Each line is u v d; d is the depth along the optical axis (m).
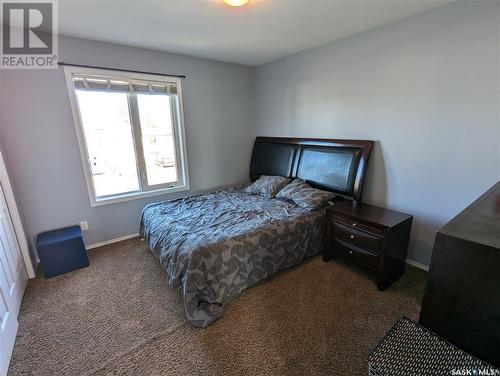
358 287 2.20
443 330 1.16
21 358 1.57
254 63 3.81
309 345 1.62
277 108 3.77
